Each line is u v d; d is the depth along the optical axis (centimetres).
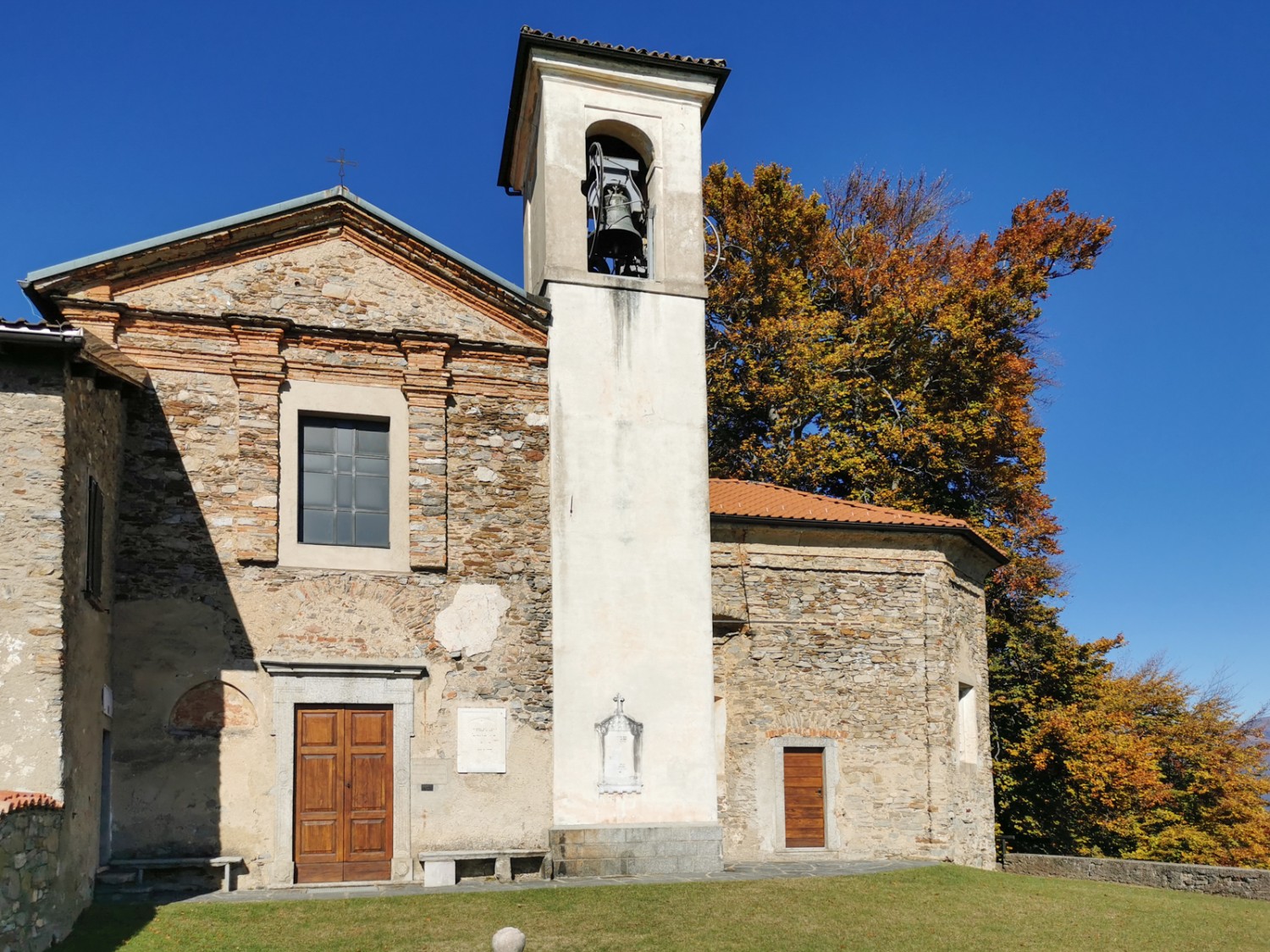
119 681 1403
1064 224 3262
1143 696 3491
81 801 1209
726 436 3155
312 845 1440
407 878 1452
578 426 1650
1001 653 2917
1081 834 2766
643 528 1644
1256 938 1344
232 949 1098
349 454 1572
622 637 1603
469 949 1116
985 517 3077
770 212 3162
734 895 1380
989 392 3061
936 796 1919
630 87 1792
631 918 1255
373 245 1622
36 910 1029
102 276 1499
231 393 1520
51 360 1174
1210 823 3200
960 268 3170
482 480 1602
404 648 1516
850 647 1944
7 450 1152
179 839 1386
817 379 2984
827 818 1872
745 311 3200
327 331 1563
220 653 1445
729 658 1886
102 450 1346
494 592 1569
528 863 1509
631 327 1705
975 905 1419
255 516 1489
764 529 1939
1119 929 1348
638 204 1786
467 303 1647
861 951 1169
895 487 2950
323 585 1503
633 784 1562
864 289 3266
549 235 1702
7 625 1119
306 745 1463
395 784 1477
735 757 1853
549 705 1559
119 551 1434
